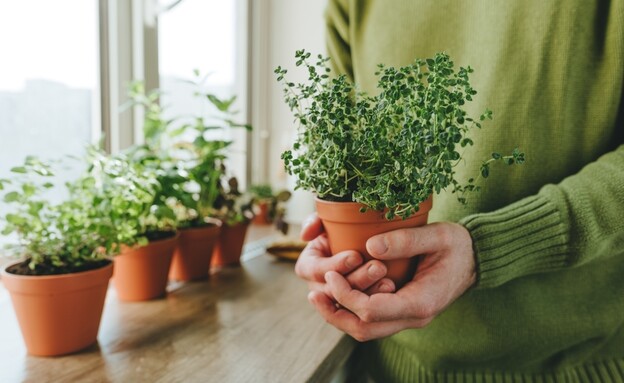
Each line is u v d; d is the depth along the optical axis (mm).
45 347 618
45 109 1018
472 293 688
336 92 489
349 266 505
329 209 511
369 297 481
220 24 1677
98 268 653
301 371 591
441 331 711
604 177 558
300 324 740
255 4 1858
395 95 452
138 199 750
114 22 1130
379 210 486
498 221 545
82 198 736
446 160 439
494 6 677
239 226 1076
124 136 1182
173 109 1410
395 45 764
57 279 598
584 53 642
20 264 662
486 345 686
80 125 1104
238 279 988
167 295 876
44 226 659
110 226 695
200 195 1024
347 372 872
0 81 920
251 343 671
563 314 674
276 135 2008
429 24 738
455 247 509
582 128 657
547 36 638
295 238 1281
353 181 518
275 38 1952
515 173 670
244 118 1849
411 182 452
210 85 1635
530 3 646
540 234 552
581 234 545
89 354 633
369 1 808
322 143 496
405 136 450
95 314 654
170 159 949
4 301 841
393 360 802
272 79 1977
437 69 450
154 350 646
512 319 679
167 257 852
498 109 671
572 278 678
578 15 628
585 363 707
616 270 681
